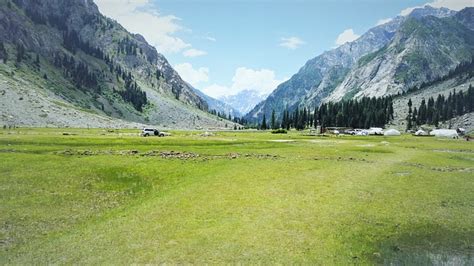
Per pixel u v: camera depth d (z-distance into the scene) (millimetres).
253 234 23859
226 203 30953
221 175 42375
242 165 48938
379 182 39688
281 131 186625
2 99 193000
